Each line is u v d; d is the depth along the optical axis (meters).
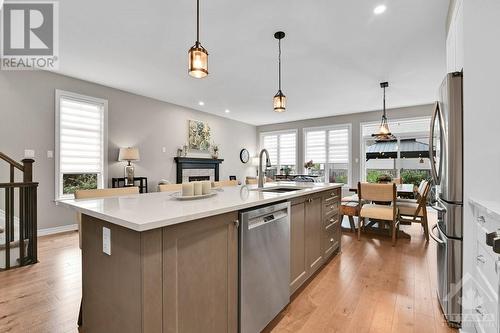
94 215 1.18
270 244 1.66
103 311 1.21
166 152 5.68
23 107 3.65
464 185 1.60
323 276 2.40
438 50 3.13
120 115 4.82
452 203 1.64
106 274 1.18
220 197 1.72
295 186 2.73
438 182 1.93
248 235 1.47
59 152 3.99
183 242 1.12
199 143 6.47
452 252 1.64
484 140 1.55
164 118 5.64
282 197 1.78
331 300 1.97
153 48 3.11
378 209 3.55
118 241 1.10
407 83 4.35
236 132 7.81
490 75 1.54
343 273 2.46
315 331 1.61
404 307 1.87
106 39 2.89
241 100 5.57
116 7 2.31
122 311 1.08
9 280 2.31
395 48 3.09
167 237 1.05
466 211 1.58
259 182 2.61
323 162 7.34
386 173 6.45
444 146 1.74
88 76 4.09
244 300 1.44
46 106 3.86
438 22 2.52
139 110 5.14
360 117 6.67
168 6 2.29
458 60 1.84
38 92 3.78
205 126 6.68
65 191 4.16
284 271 1.82
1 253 2.61
